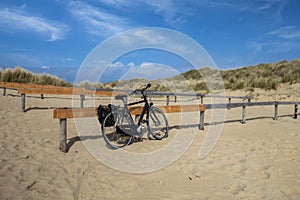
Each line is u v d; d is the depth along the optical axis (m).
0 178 2.91
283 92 16.64
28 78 15.98
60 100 11.62
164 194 2.91
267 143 5.30
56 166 3.51
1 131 5.02
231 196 2.89
